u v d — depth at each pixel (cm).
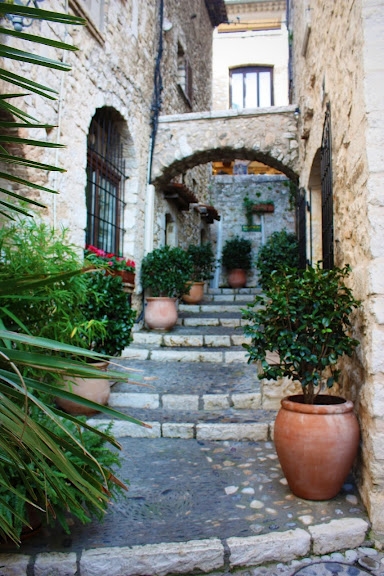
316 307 240
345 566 196
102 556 187
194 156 670
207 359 498
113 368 466
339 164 311
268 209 1097
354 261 266
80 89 446
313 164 487
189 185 923
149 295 661
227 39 1544
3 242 248
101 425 330
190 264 640
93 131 532
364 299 232
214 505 233
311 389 252
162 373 457
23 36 135
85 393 344
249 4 1706
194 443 320
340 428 228
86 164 482
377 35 230
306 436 230
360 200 245
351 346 248
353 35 259
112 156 585
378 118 227
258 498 241
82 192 448
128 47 576
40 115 372
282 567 196
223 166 1473
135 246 615
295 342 243
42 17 134
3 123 143
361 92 238
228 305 762
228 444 318
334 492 236
